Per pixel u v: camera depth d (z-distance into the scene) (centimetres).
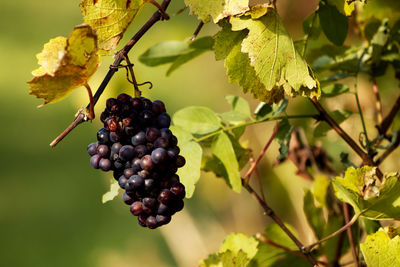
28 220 516
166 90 456
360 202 136
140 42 309
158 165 132
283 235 147
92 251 456
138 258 409
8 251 486
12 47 880
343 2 142
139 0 134
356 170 135
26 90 786
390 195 135
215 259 145
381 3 153
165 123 133
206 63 292
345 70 152
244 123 147
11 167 611
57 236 494
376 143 147
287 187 190
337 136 166
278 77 134
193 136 148
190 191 141
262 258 147
